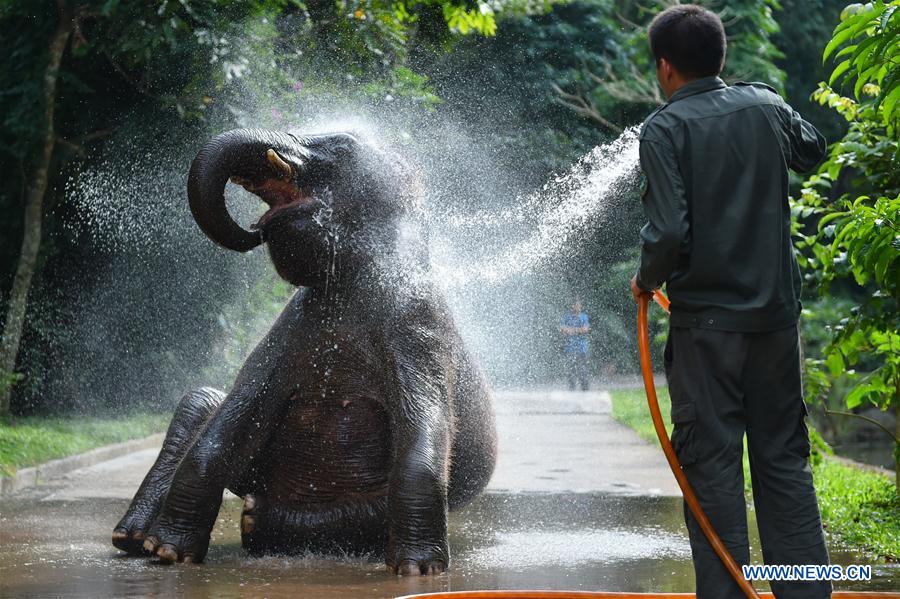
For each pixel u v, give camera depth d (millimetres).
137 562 8242
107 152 22625
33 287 24266
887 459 23750
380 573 7766
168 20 18297
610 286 32875
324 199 8258
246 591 7066
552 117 33812
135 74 22203
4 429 18797
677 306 5789
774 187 5762
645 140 5777
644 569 8016
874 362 30875
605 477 15758
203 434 8359
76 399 24438
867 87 11930
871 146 12016
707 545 5602
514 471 16625
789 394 5754
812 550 5613
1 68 22141
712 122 5766
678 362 5770
